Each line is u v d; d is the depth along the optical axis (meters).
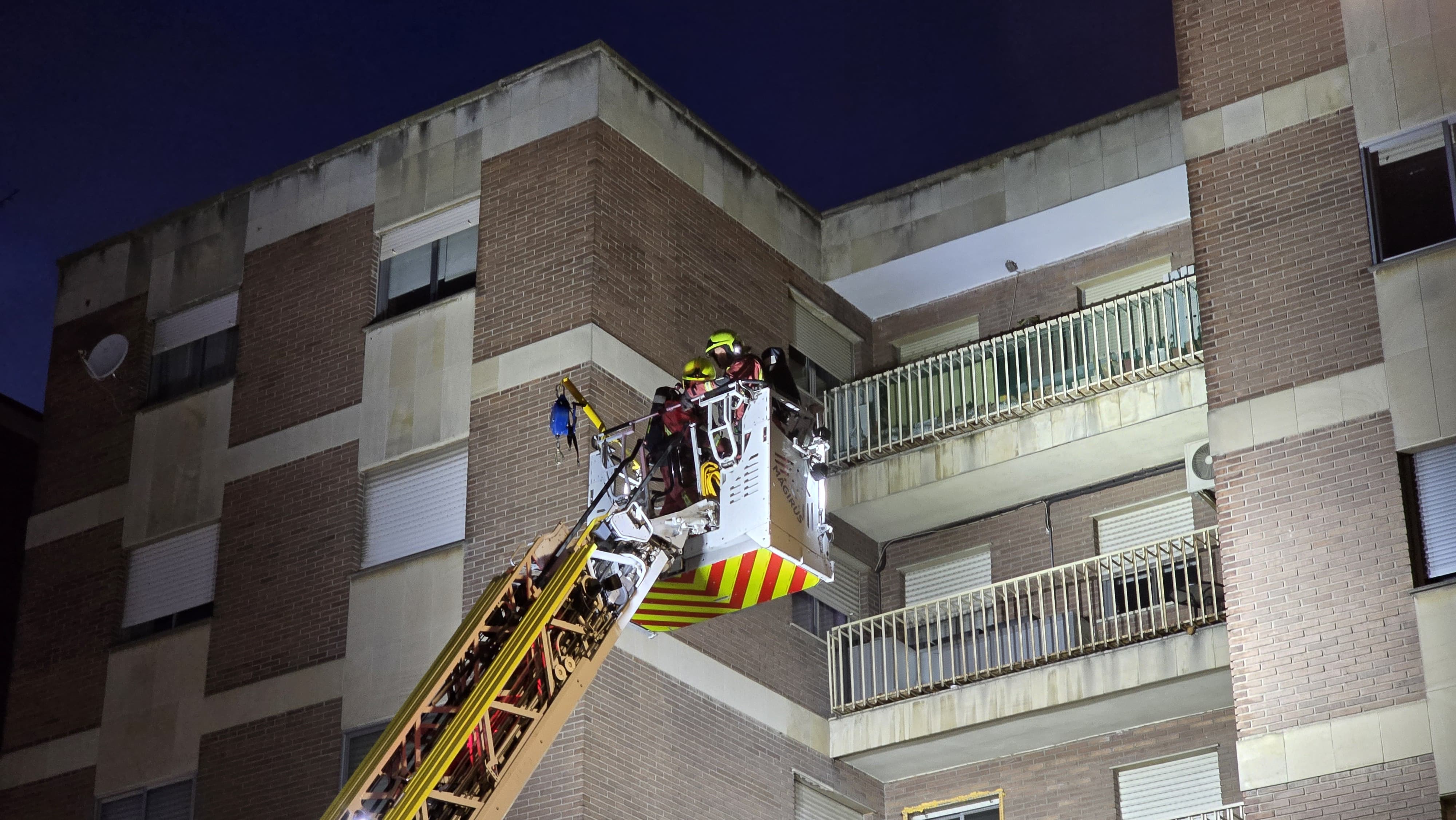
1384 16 20.77
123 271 28.28
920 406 26.06
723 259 25.78
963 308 27.95
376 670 23.05
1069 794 24.20
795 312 27.17
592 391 22.66
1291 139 20.91
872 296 28.20
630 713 21.75
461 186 25.17
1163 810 23.58
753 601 17.88
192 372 26.97
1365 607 18.75
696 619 18.17
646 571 17.11
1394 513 18.91
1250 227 20.83
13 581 29.45
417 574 23.22
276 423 25.52
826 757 24.58
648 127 25.14
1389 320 19.61
